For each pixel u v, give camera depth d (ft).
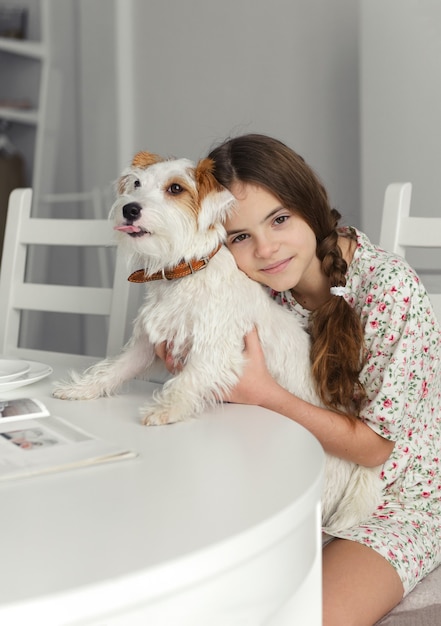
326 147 10.21
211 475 2.64
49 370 4.54
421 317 4.58
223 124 11.41
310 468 2.69
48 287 6.13
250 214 4.48
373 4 9.15
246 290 4.40
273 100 10.74
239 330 4.23
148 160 4.59
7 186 13.66
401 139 9.16
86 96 12.98
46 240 6.19
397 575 3.91
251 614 2.19
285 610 2.74
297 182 4.59
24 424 3.23
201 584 2.00
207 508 2.31
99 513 2.29
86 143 13.06
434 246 5.05
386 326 4.52
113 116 12.69
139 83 12.35
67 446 2.91
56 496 2.44
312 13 10.14
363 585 3.74
